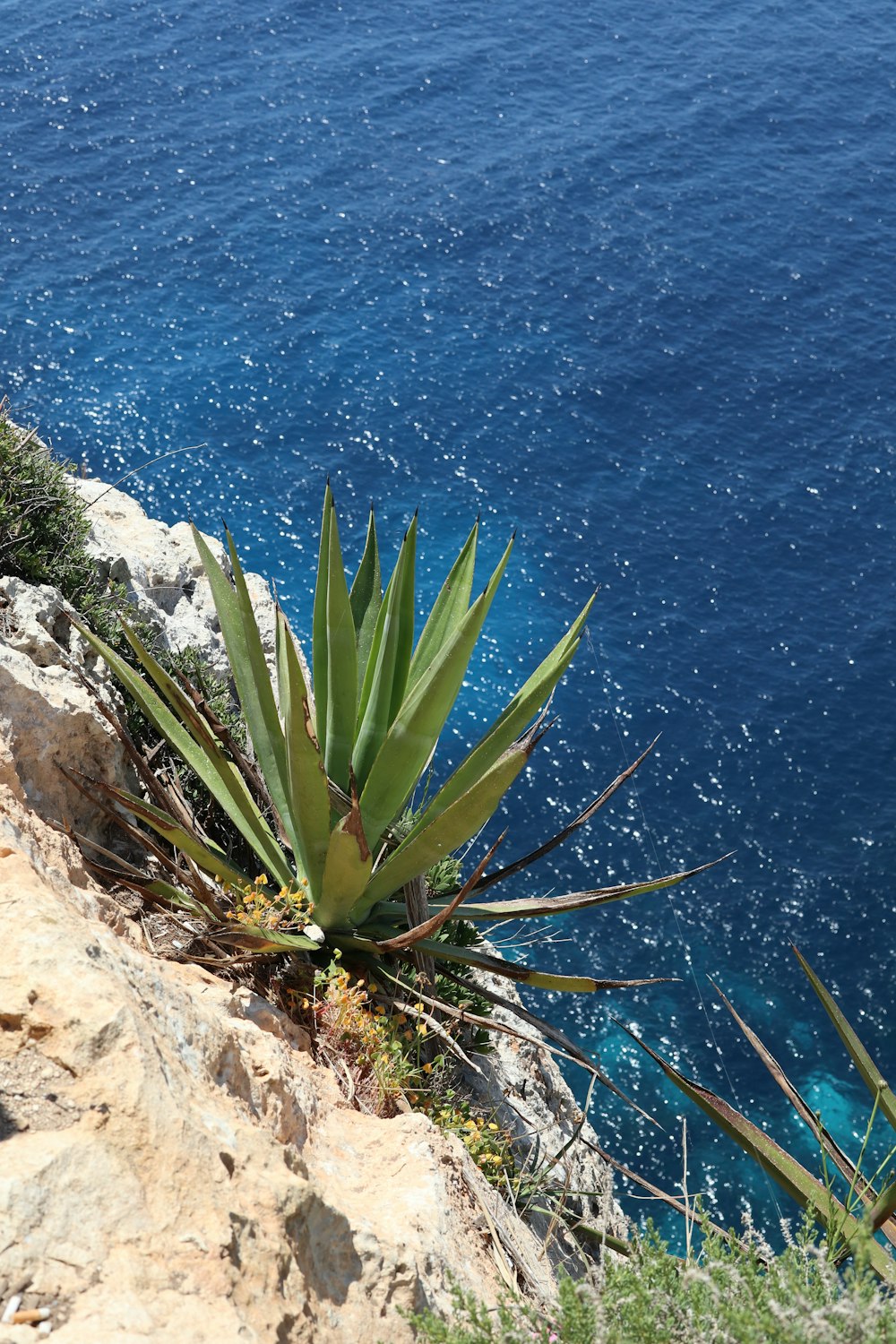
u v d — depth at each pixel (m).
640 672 39.84
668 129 74.62
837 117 76.81
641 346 56.47
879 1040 28.38
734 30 86.88
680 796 35.44
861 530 46.59
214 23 83.38
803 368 55.41
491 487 48.06
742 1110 26.53
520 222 65.25
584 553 45.12
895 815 35.00
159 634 7.76
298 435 49.81
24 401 49.44
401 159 70.62
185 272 59.09
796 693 39.31
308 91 76.69
